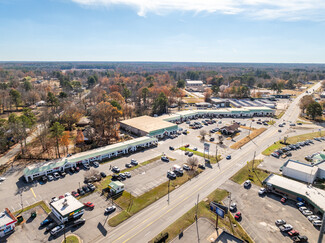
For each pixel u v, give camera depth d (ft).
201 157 341.62
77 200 220.02
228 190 255.09
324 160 310.04
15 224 196.34
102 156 327.67
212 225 199.82
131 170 296.10
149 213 213.05
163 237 179.11
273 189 255.70
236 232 192.34
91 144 387.96
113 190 240.73
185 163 319.06
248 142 412.98
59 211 201.16
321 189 251.39
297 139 430.61
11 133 364.38
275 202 237.25
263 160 335.26
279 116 619.67
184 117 566.77
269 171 300.81
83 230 190.49
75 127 489.67
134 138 426.10
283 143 406.82
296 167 292.61
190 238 183.93
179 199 235.61
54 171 283.79
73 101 639.35
